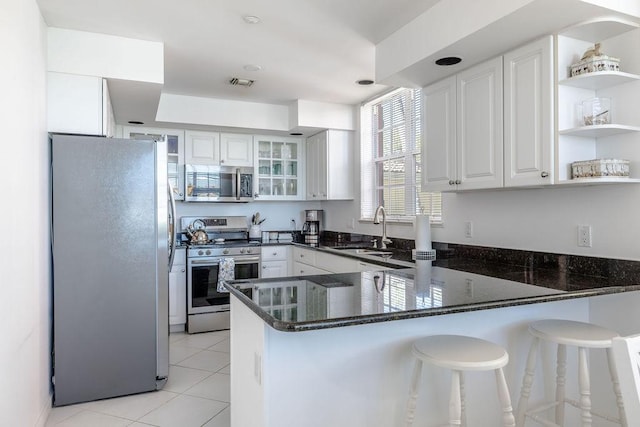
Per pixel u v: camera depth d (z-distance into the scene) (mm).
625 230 2086
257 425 1568
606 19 1945
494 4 2000
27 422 2051
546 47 2121
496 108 2406
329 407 1587
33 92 2229
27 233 2061
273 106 4660
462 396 1676
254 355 1618
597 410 2166
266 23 2670
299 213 5492
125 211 2758
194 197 4590
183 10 2504
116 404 2648
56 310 2592
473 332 1869
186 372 3180
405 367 1715
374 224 4246
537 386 2002
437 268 2557
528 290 1797
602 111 2078
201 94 4246
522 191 2666
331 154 4660
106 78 2857
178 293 4293
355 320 1337
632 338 988
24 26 2033
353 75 3670
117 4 2426
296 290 1793
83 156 2658
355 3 2406
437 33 2369
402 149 3938
